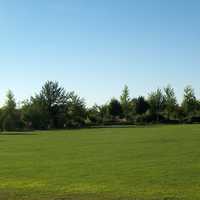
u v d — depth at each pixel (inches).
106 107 5753.0
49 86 5378.9
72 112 5442.9
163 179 893.2
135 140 2119.8
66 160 1301.7
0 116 4557.1
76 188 798.5
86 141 2177.7
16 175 995.9
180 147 1635.1
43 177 959.6
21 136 2920.8
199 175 938.7
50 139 2452.0
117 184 844.0
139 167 1094.4
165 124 4911.4
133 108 5654.5
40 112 4933.6
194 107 5472.4
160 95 5615.2
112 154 1446.9
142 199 681.6
